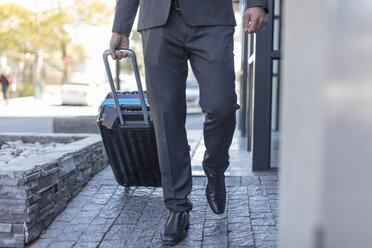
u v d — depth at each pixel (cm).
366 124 75
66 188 322
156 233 269
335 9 73
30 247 251
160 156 251
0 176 250
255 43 422
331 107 74
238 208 312
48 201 284
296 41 93
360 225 75
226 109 237
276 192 352
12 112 1709
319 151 76
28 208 252
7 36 3094
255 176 406
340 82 74
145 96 313
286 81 102
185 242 252
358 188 75
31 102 2617
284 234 103
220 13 237
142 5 249
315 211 77
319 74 76
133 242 255
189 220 280
